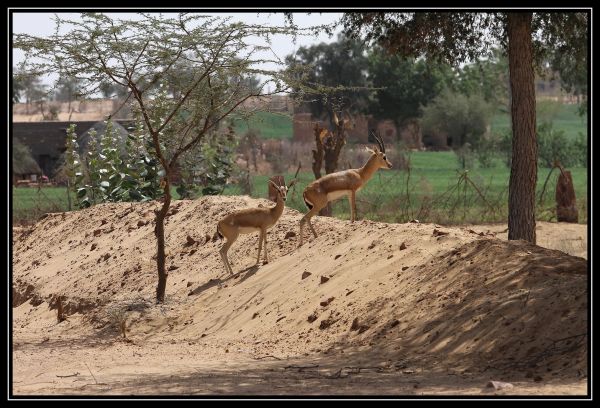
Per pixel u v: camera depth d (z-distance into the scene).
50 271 37.38
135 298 28.78
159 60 27.22
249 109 29.55
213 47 27.36
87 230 40.25
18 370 20.33
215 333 25.22
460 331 18.11
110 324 27.75
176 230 35.25
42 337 27.12
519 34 26.06
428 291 20.55
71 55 26.50
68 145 45.97
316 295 23.83
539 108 138.88
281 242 29.94
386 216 46.12
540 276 18.92
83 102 28.06
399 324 19.78
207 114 29.05
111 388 16.58
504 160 109.44
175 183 53.28
